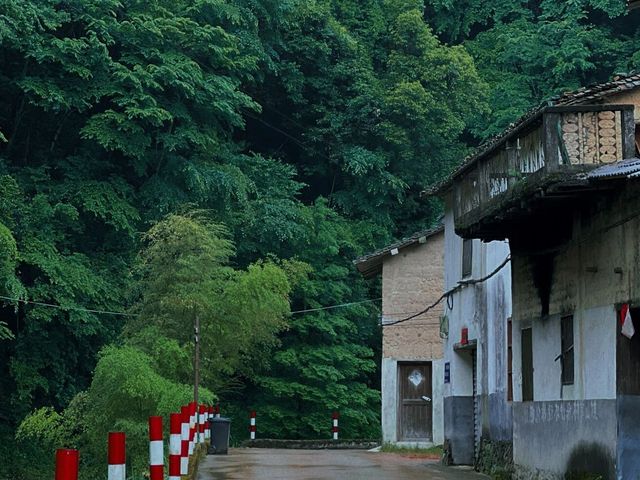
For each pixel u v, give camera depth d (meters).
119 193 48.22
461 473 27.41
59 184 47.84
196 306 36.03
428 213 61.09
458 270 31.77
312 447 48.09
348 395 52.81
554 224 20.88
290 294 52.62
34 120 50.16
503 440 26.38
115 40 49.19
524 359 23.09
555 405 20.75
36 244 43.81
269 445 48.41
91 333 44.25
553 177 17.55
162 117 47.47
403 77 59.47
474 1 68.00
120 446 10.39
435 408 42.28
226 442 34.94
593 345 18.98
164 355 34.66
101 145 48.34
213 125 52.09
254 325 38.25
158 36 49.19
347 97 60.16
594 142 17.86
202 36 50.41
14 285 40.00
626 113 17.89
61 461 8.09
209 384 38.94
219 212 51.00
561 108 17.75
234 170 51.84
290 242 53.94
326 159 60.69
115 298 45.44
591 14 64.56
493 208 20.27
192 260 36.66
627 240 17.61
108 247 47.84
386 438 42.41
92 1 48.31
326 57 59.75
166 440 29.33
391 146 59.66
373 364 54.03
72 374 45.66
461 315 31.23
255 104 52.75
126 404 31.28
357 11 63.84
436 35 67.25
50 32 48.88
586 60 61.47
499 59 64.56
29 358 44.19
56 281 43.19
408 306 43.00
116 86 47.97
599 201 18.66
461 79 59.09
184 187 50.06
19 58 48.34
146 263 37.69
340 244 55.81
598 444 18.52
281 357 51.88
